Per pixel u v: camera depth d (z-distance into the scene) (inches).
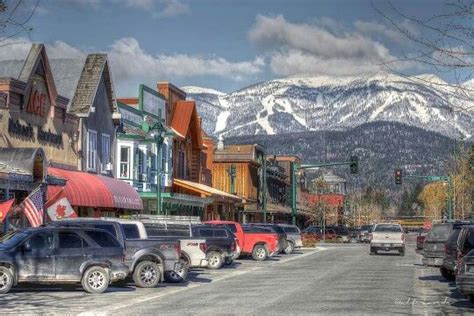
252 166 3619.6
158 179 1818.4
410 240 4335.6
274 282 1134.4
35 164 1301.7
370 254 2178.9
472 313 743.1
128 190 1766.7
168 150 2260.1
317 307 780.0
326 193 5521.7
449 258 1082.1
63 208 1264.8
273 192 4188.0
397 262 1726.1
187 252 1230.3
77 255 936.9
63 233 938.7
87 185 1531.7
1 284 898.1
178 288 1040.8
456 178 3270.2
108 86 1863.9
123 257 968.3
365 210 7672.2
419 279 1188.5
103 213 1839.3
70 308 782.5
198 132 2679.6
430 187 6668.3
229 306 792.9
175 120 2551.7
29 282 927.0
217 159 3545.8
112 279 959.0
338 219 6151.6
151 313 735.1
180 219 1409.9
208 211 2869.1
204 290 1005.8
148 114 2241.6
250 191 3570.4
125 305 813.2
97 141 1791.3
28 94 1453.0
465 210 3759.8
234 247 1494.8
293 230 2255.2
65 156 1616.6
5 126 1364.4
